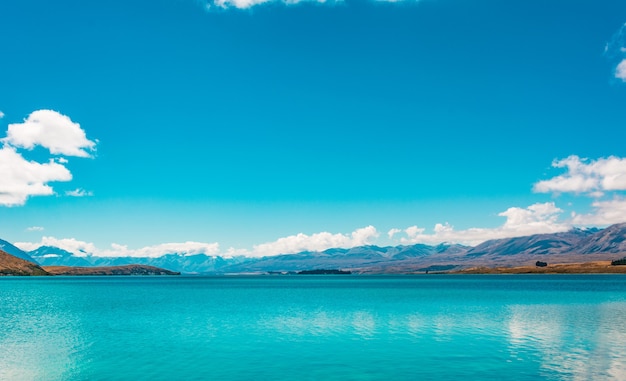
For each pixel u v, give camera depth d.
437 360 47.41
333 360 47.97
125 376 42.34
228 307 107.81
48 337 62.47
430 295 151.50
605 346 53.81
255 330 68.38
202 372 43.53
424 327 70.25
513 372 42.31
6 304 119.00
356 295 157.62
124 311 98.00
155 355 50.78
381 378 41.16
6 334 65.25
